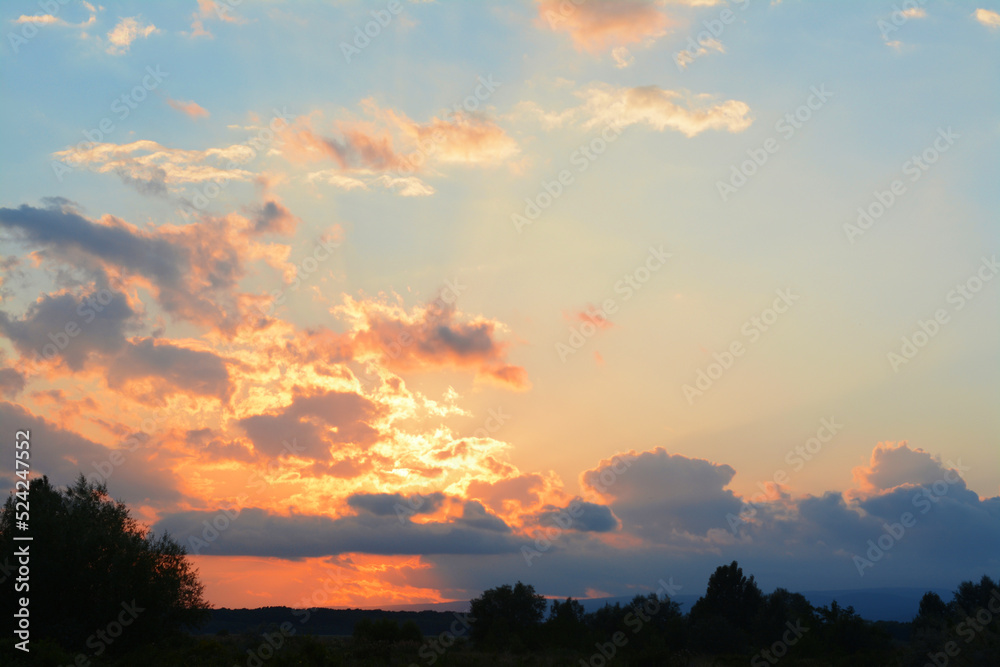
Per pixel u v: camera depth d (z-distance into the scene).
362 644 53.09
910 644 35.38
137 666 35.38
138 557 40.03
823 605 63.03
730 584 73.12
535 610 71.50
